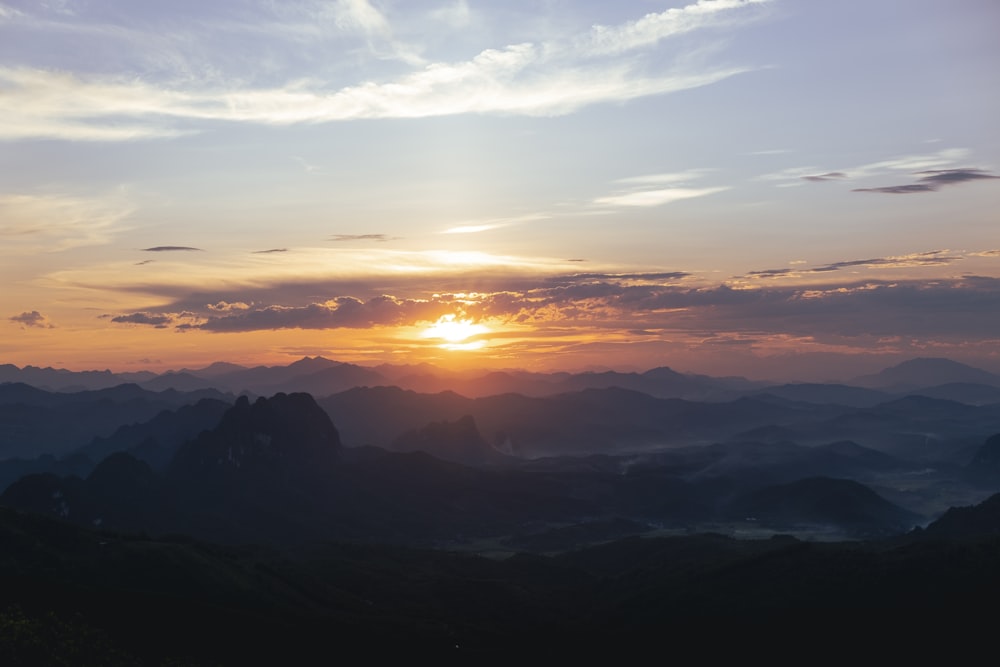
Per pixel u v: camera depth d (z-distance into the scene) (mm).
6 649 164250
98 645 180625
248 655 197375
